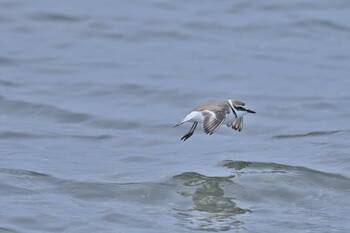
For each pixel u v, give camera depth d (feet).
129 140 70.08
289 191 56.18
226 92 83.56
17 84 84.74
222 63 92.99
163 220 51.67
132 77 87.86
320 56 95.50
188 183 57.36
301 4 115.24
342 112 77.25
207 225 50.90
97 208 53.52
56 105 78.48
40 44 98.43
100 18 107.34
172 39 101.76
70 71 89.61
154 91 83.66
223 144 68.39
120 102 81.15
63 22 105.81
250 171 59.72
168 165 61.77
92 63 92.53
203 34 103.55
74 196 55.52
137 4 114.52
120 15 109.19
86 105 79.46
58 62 92.38
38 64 91.56
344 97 81.51
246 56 95.50
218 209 53.42
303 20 108.17
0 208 53.11
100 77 87.81
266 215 52.60
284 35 103.30
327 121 74.74
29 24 104.73
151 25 105.91
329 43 100.48
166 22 107.14
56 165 62.08
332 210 53.52
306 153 64.08
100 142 69.51
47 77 87.66
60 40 100.07
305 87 84.84
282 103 79.87
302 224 51.19
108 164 62.59
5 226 50.57
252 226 50.83
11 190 56.18
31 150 66.33
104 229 50.42
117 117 75.92
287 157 63.05
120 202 54.60
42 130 72.23
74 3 113.29
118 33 102.89
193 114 52.85
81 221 51.42
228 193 55.83
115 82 86.17
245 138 70.33
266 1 116.47
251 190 56.29
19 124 73.67
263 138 70.18
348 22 108.06
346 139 67.97
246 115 76.23
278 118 76.02
